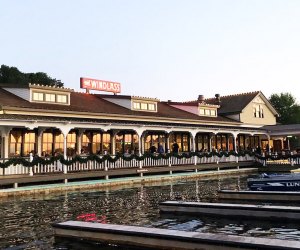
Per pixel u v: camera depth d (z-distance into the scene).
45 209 16.28
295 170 35.84
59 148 28.45
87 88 38.06
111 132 32.22
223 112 48.81
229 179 30.09
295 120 74.06
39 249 10.32
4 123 21.89
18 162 22.00
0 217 14.55
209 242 9.35
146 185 25.98
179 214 15.26
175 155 32.06
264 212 14.05
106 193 21.69
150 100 37.78
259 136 49.41
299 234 11.93
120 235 10.57
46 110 27.22
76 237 11.26
